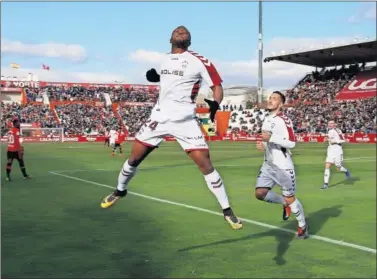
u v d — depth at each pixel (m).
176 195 10.87
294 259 5.59
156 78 4.94
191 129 4.68
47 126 55.97
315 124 52.16
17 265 5.27
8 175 13.79
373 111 49.53
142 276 4.94
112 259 5.54
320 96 58.22
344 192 11.80
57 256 5.64
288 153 6.57
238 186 12.88
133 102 65.12
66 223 7.57
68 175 15.57
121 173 4.97
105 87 66.12
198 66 4.59
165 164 20.09
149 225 7.46
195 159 4.70
